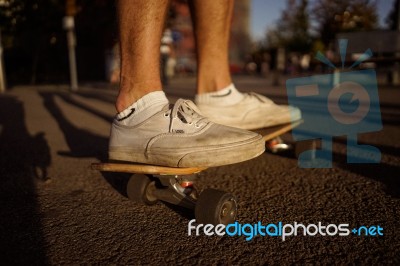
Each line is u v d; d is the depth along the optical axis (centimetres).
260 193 71
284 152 109
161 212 62
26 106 247
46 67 612
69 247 49
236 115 78
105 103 271
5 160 101
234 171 88
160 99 58
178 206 65
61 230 54
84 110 227
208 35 77
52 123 174
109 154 61
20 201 68
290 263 44
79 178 83
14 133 147
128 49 57
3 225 56
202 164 53
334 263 44
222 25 77
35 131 152
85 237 52
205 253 47
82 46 599
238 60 2081
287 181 79
